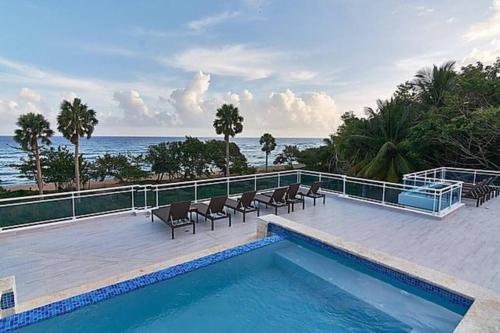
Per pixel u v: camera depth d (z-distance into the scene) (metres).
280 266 4.23
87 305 3.03
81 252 4.70
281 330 3.02
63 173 30.33
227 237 5.40
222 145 36.88
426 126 13.99
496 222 6.44
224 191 8.23
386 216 6.88
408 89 19.39
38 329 2.79
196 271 3.79
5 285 2.83
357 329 3.00
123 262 4.37
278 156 48.94
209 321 3.16
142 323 3.14
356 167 18.06
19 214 5.51
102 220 6.30
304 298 3.56
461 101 13.35
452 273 4.11
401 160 15.29
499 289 3.71
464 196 8.28
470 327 2.24
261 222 5.15
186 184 7.53
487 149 13.70
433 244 5.14
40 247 4.87
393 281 3.42
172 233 5.33
